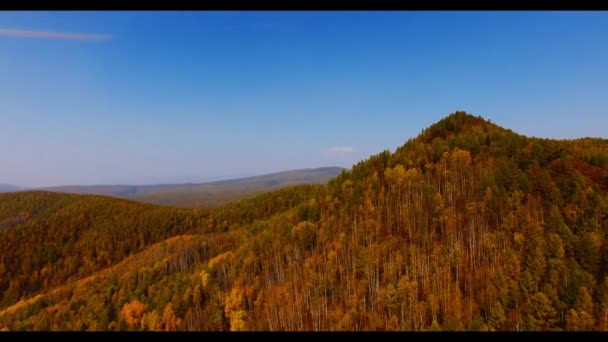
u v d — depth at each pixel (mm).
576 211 75688
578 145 114438
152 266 143000
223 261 115375
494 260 73250
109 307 109000
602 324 56844
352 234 97125
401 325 68438
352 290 80625
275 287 92312
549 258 67125
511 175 90000
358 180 118188
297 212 125750
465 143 112000
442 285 72188
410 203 98812
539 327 58594
